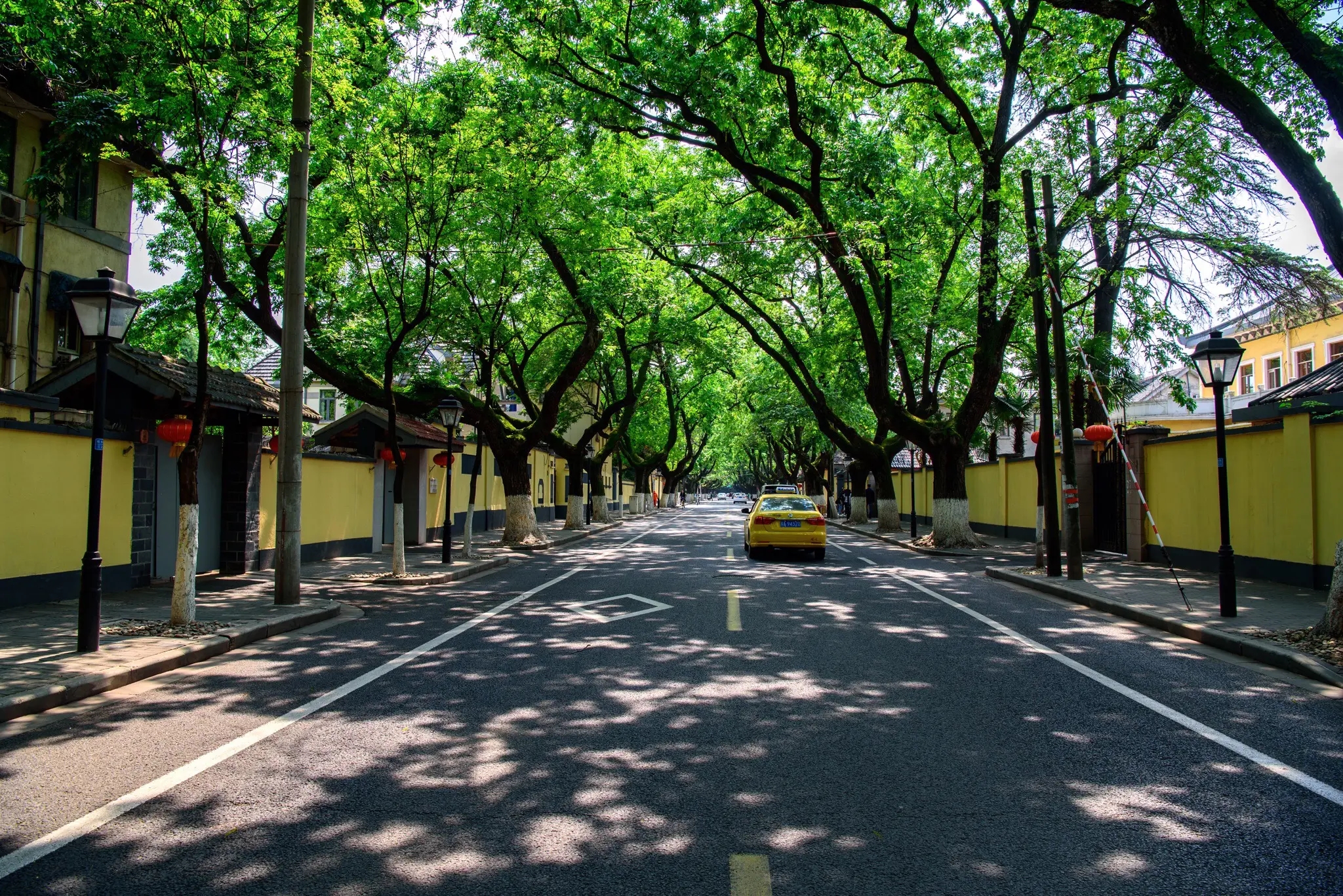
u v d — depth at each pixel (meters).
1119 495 18.59
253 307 14.53
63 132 9.89
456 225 14.26
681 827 3.90
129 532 12.30
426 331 19.05
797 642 8.41
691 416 50.59
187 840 3.76
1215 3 9.74
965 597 12.05
